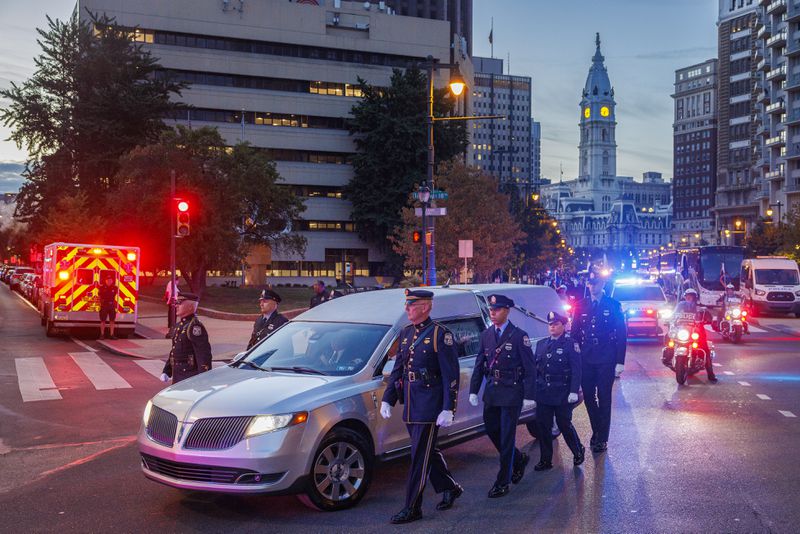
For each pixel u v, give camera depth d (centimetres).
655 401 1273
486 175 5719
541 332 1017
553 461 870
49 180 5762
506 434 733
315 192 9381
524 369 739
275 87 9256
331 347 771
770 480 777
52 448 958
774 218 11481
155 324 2994
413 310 671
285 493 651
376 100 8475
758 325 3103
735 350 2111
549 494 735
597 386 916
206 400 675
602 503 702
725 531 622
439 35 10069
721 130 17012
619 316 919
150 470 690
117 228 4094
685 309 1511
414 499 652
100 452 933
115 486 774
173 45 8794
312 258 9275
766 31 11869
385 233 8556
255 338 1045
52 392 1403
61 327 2448
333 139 9406
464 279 2661
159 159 3981
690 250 4625
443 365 657
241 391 685
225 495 738
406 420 666
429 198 2459
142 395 1373
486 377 784
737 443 951
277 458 640
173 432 668
